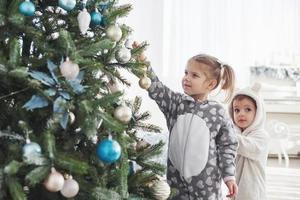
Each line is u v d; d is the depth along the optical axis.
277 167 2.75
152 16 2.72
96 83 0.86
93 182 0.83
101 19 0.90
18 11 0.74
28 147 0.68
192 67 1.37
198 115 1.33
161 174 0.98
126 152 0.86
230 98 1.55
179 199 1.35
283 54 3.24
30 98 0.78
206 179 1.30
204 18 2.95
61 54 0.80
